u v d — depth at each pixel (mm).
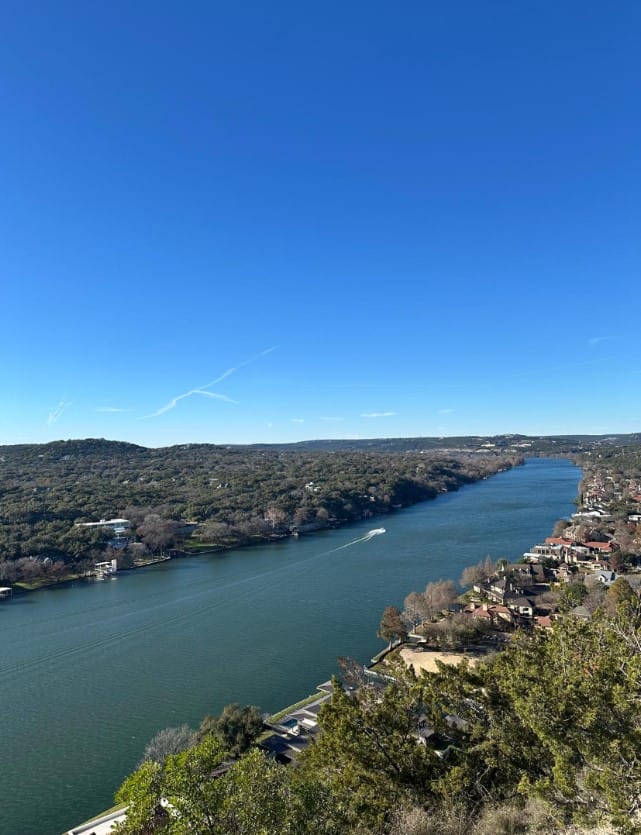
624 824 11945
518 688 16625
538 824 14781
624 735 13117
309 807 12930
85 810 36250
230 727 40844
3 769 41000
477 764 18469
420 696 20234
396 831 15969
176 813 12211
